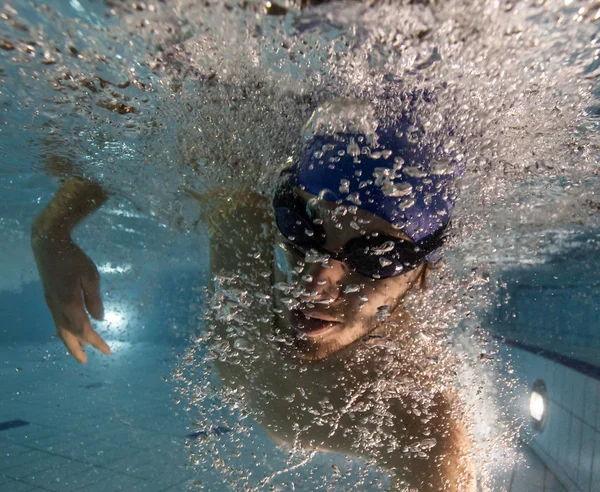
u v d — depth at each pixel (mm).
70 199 753
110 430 1165
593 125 548
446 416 510
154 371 2312
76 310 602
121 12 366
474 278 961
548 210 951
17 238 2146
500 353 2012
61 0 359
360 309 417
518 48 372
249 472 796
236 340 509
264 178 452
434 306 518
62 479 816
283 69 426
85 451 980
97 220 1429
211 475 814
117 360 2633
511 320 2297
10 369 2184
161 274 3480
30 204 1406
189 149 610
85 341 600
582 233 1192
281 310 460
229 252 500
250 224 479
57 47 431
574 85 439
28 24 393
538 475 957
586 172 720
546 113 494
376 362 482
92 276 628
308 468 825
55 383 1879
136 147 685
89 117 605
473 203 654
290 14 353
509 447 1067
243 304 491
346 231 361
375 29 358
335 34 371
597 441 786
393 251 371
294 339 459
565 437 976
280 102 453
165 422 1265
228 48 413
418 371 503
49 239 648
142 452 981
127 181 851
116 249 2266
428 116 413
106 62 458
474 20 339
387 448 517
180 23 377
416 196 369
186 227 1189
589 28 346
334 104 392
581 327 1349
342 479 770
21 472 842
